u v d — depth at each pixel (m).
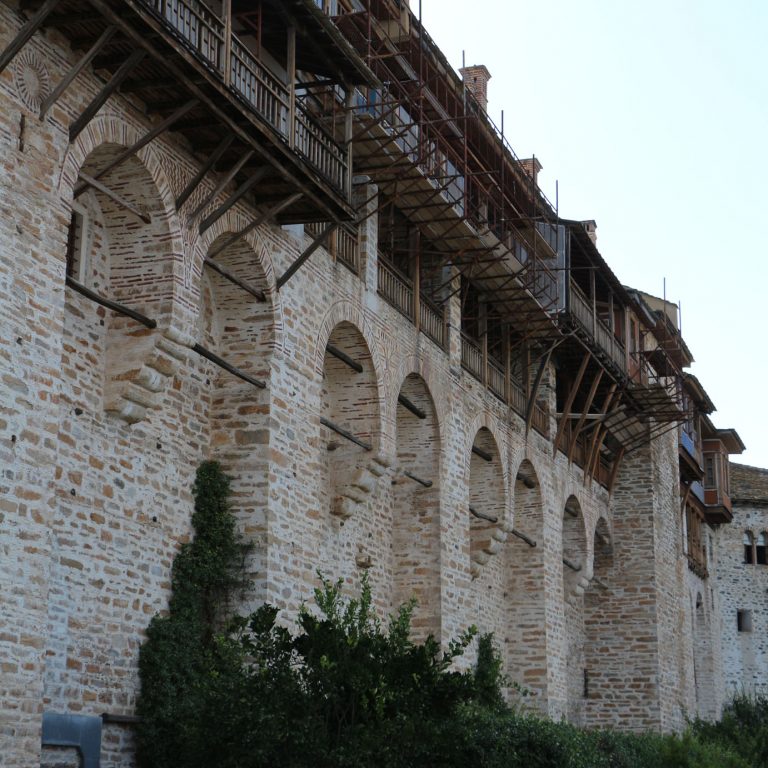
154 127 19.33
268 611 18.30
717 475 60.09
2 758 15.33
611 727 43.28
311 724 17.20
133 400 19.59
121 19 16.50
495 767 21.91
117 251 19.84
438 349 29.64
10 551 15.77
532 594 35.56
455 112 29.58
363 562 27.25
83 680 18.48
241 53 20.12
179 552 20.89
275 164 20.16
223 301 22.44
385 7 28.53
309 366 23.48
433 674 18.36
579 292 36.94
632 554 44.78
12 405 16.02
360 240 26.36
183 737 18.70
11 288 16.17
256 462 21.78
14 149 16.45
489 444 32.91
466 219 27.61
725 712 53.38
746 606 62.41
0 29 16.30
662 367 46.50
